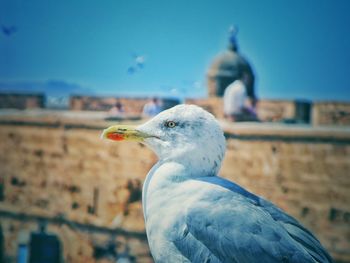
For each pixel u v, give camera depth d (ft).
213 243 10.07
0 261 45.91
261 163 40.63
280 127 41.29
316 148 39.65
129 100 45.24
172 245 10.48
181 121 11.35
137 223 41.14
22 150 45.85
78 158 43.80
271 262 9.66
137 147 41.63
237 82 46.75
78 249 43.21
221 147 11.23
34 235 44.70
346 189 39.09
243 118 46.26
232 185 11.04
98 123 43.24
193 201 10.53
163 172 11.17
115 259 41.50
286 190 40.22
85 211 43.21
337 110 44.83
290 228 10.41
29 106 49.73
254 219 10.12
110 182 42.34
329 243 39.27
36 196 45.21
